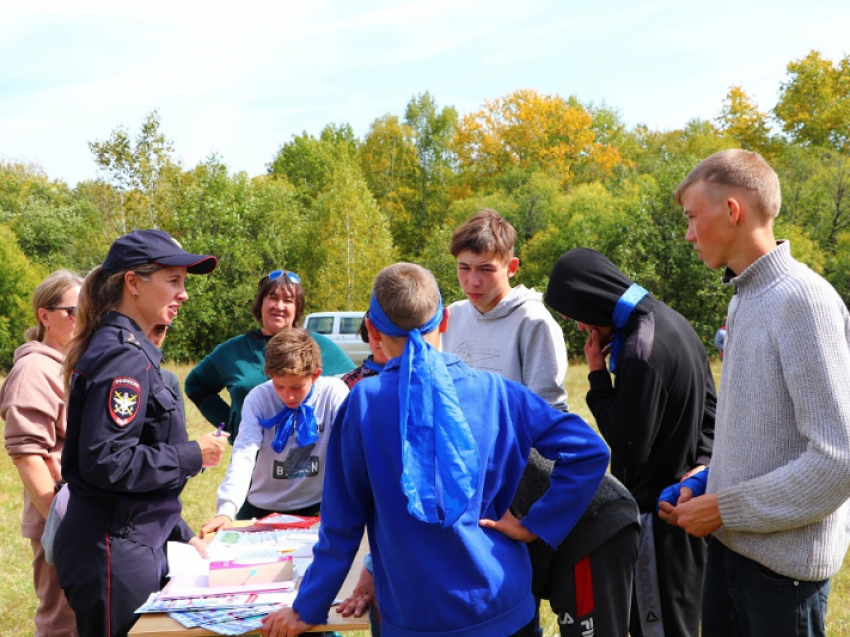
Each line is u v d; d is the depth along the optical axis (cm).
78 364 227
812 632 196
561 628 208
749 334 199
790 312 189
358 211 3109
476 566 173
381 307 185
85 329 241
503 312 302
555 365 292
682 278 1952
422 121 5391
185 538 262
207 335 2523
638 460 237
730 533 204
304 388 293
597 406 252
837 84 3672
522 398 191
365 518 187
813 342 185
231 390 384
